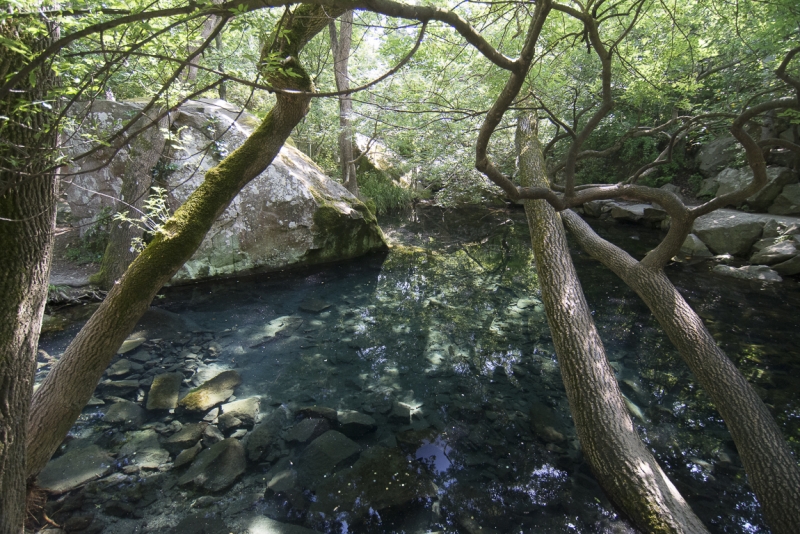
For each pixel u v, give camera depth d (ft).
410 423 10.81
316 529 7.72
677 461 9.66
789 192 25.46
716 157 32.27
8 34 4.71
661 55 15.84
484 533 7.69
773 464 8.14
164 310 16.78
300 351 14.37
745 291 20.16
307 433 10.21
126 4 4.69
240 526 7.71
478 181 32.32
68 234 20.75
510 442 10.17
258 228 20.90
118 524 7.64
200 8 4.09
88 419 10.42
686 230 12.07
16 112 4.93
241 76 5.31
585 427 9.13
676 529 7.12
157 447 9.60
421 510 8.19
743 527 7.97
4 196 5.12
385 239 27.94
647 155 34.91
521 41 15.69
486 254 26.73
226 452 9.36
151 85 8.28
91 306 16.29
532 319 17.39
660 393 12.27
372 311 17.81
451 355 14.40
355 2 4.66
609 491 8.26
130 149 17.89
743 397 9.46
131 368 12.71
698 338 10.98
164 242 8.58
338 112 32.30
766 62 18.88
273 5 4.40
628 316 17.42
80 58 6.79
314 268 22.61
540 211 15.49
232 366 13.25
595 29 7.78
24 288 5.43
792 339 15.60
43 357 12.85
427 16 5.17
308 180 23.20
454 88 19.17
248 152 9.50
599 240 16.22
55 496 8.11
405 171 38.91
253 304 17.92
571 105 25.05
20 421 5.50
